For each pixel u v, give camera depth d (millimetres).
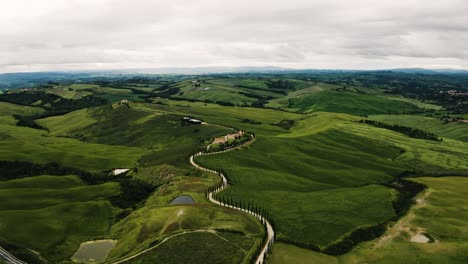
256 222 126750
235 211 134125
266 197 154000
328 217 136125
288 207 144750
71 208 144125
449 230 122188
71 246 120938
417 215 136000
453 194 159000
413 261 101875
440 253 105062
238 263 99812
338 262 106250
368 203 152250
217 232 115812
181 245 107625
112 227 135875
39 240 120875
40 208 146500
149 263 99938
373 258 106062
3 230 120812
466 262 99688
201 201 144125
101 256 114375
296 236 120688
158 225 122312
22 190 157750
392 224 131250
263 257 103312
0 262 102312
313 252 110375
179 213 126562
